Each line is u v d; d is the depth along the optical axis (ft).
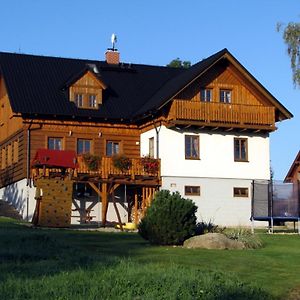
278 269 55.26
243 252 65.21
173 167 122.93
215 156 126.21
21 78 131.13
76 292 39.73
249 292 43.50
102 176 116.26
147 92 137.69
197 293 41.32
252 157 128.98
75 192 120.98
